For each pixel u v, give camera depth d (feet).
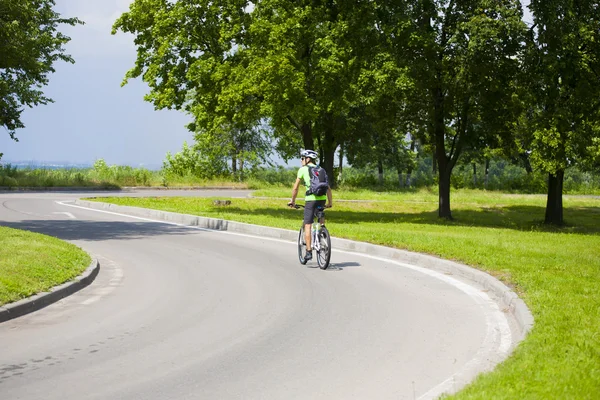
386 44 87.15
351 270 39.99
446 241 50.78
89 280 35.78
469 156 214.69
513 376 16.94
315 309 29.07
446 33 88.94
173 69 87.30
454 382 17.99
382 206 120.98
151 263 42.65
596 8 87.45
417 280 36.47
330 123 163.84
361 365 20.66
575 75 84.38
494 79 84.64
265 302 30.60
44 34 120.57
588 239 63.10
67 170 160.45
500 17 82.02
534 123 84.64
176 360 21.21
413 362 20.95
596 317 24.36
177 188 160.97
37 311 28.60
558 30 82.07
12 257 36.32
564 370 17.39
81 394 17.79
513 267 37.50
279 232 58.49
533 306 26.66
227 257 45.44
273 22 85.35
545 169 85.61
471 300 30.94
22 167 155.22
